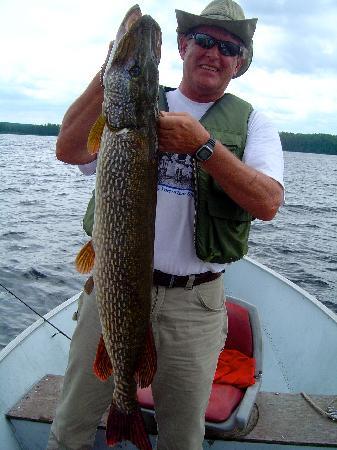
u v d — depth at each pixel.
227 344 1.67
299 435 1.33
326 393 1.78
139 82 0.92
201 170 1.09
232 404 1.36
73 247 4.89
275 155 1.13
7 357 1.65
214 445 1.33
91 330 1.15
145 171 0.95
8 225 5.94
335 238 6.75
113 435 1.04
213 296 1.16
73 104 1.07
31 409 1.40
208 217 1.10
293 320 2.28
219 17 1.15
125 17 0.93
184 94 1.22
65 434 1.18
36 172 15.96
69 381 1.18
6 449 1.32
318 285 4.25
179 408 1.14
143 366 1.04
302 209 10.23
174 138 0.94
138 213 0.96
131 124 0.93
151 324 1.06
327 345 1.98
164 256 1.12
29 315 3.09
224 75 1.17
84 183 12.93
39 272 3.92
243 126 1.17
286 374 2.00
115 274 0.98
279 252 5.57
